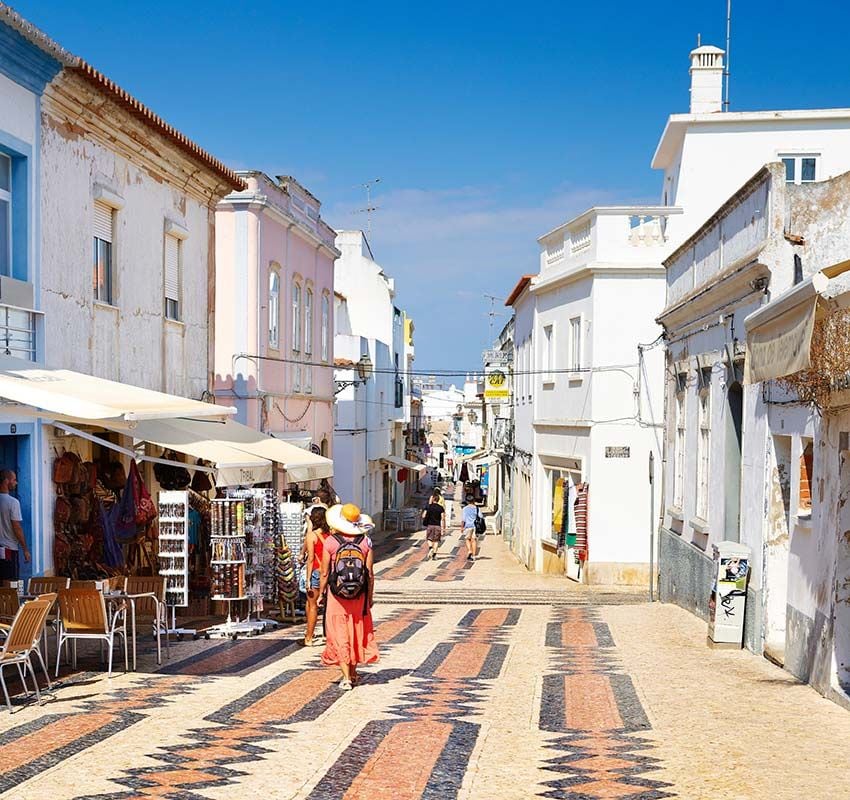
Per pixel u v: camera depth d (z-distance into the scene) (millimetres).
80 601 10523
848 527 9539
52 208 13914
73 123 14500
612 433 25719
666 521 20469
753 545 13047
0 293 12445
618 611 18016
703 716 8945
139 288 17109
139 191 17078
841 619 9641
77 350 14648
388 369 52688
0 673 8727
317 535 13164
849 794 6500
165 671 11000
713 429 15828
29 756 7156
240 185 21312
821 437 10305
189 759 7180
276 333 26516
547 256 30297
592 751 7648
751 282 13125
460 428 98000
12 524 12164
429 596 22125
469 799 6379
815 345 9648
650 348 25359
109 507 15281
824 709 9227
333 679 10648
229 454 13609
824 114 29000
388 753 7520
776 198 12328
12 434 12805
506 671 11391
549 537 30344
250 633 13984
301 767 7066
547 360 30562
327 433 33156
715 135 29344
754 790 6574
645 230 25828
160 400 11305
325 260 32594
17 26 12188
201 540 16312
